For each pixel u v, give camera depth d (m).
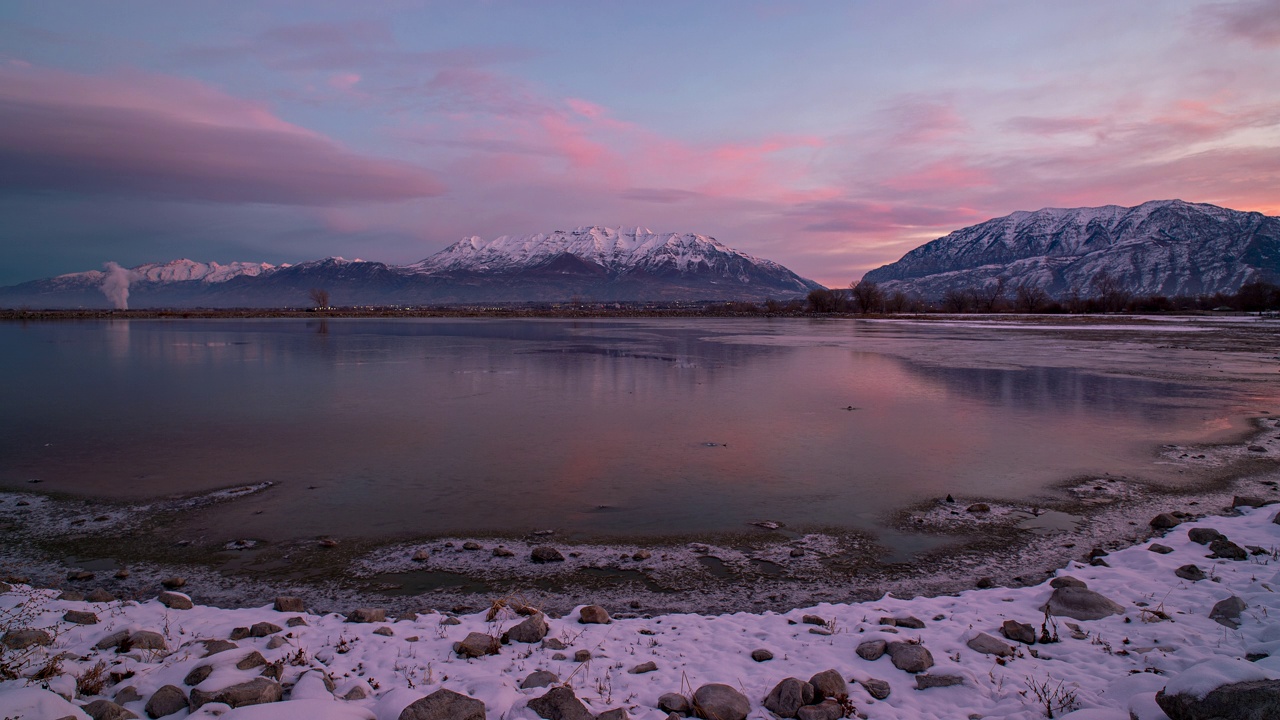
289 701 5.14
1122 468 13.89
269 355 40.88
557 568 9.00
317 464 14.50
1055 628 6.79
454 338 58.41
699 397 23.88
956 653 6.34
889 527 10.55
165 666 6.02
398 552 9.59
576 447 16.06
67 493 12.43
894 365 34.38
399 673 6.02
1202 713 4.62
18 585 8.19
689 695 5.63
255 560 9.34
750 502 11.82
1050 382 27.34
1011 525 10.59
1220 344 46.88
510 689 5.64
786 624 7.16
